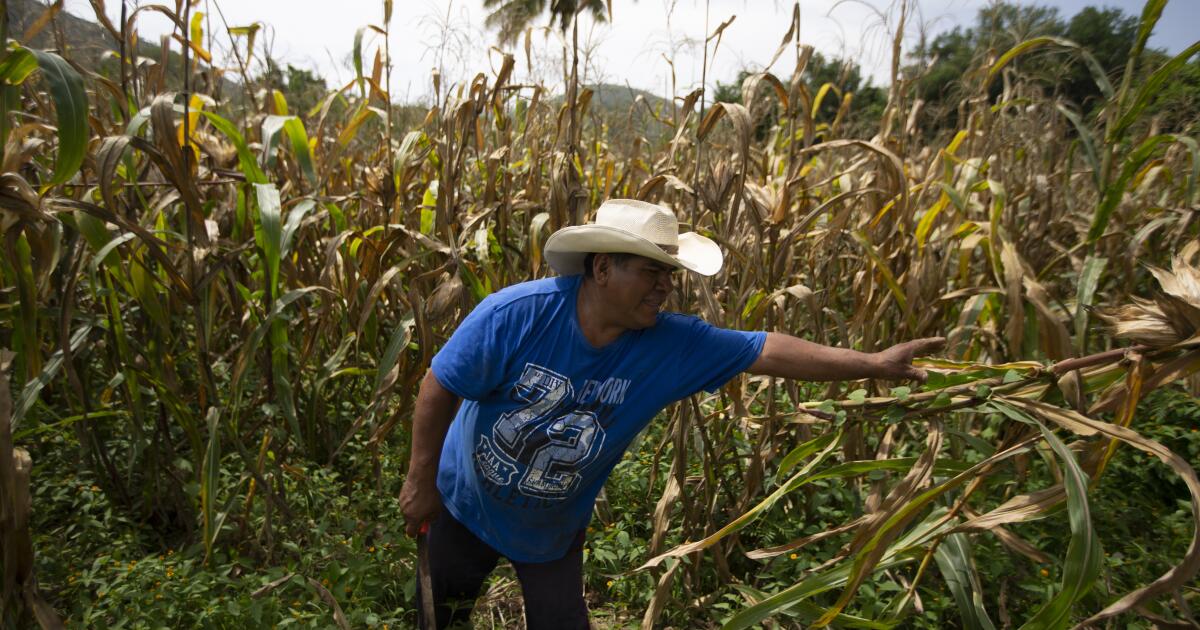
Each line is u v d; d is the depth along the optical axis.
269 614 2.53
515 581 3.04
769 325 3.11
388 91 3.52
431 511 2.10
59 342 2.81
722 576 2.91
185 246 2.74
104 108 3.53
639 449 3.78
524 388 1.87
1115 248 3.94
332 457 3.20
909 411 2.10
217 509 3.14
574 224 3.12
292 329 3.78
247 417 3.48
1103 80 2.79
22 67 1.94
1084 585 1.62
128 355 2.78
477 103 3.31
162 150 2.53
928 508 2.89
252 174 2.68
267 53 4.18
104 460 3.08
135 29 3.00
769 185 3.73
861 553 1.97
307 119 4.90
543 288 1.87
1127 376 1.91
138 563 2.68
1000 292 3.07
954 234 3.53
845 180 4.09
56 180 2.00
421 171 4.39
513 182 4.26
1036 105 4.49
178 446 3.41
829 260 3.70
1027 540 2.94
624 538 2.94
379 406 3.05
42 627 2.08
